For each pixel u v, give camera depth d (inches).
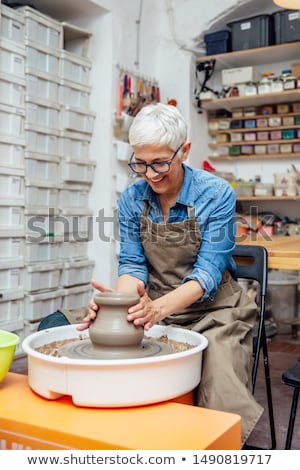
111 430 36.9
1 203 121.1
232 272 69.8
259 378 114.3
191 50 170.4
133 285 63.8
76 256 148.2
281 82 158.2
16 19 122.2
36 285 131.2
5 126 122.0
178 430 37.0
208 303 64.0
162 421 38.7
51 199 136.6
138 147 54.3
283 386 109.3
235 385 50.9
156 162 54.9
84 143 148.3
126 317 46.3
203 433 36.5
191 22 169.2
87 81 148.6
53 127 135.5
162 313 51.2
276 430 85.5
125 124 151.8
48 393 42.4
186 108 171.6
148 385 41.2
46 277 135.2
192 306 64.1
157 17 173.6
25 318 130.0
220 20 166.6
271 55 164.9
